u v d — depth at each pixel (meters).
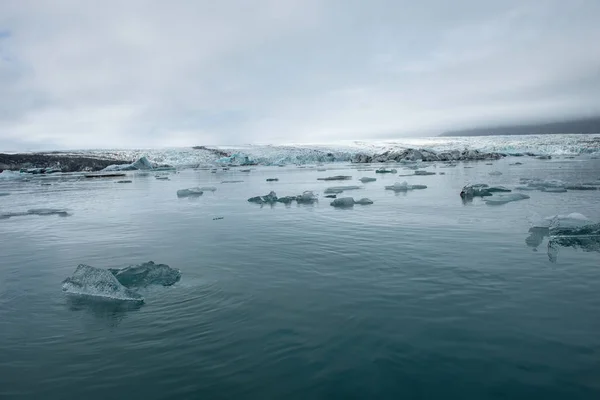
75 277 5.80
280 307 4.80
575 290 5.11
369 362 3.57
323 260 6.82
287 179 29.14
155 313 4.76
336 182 25.25
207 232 9.75
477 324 4.22
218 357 3.72
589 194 15.18
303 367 3.52
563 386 3.18
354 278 5.81
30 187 27.58
